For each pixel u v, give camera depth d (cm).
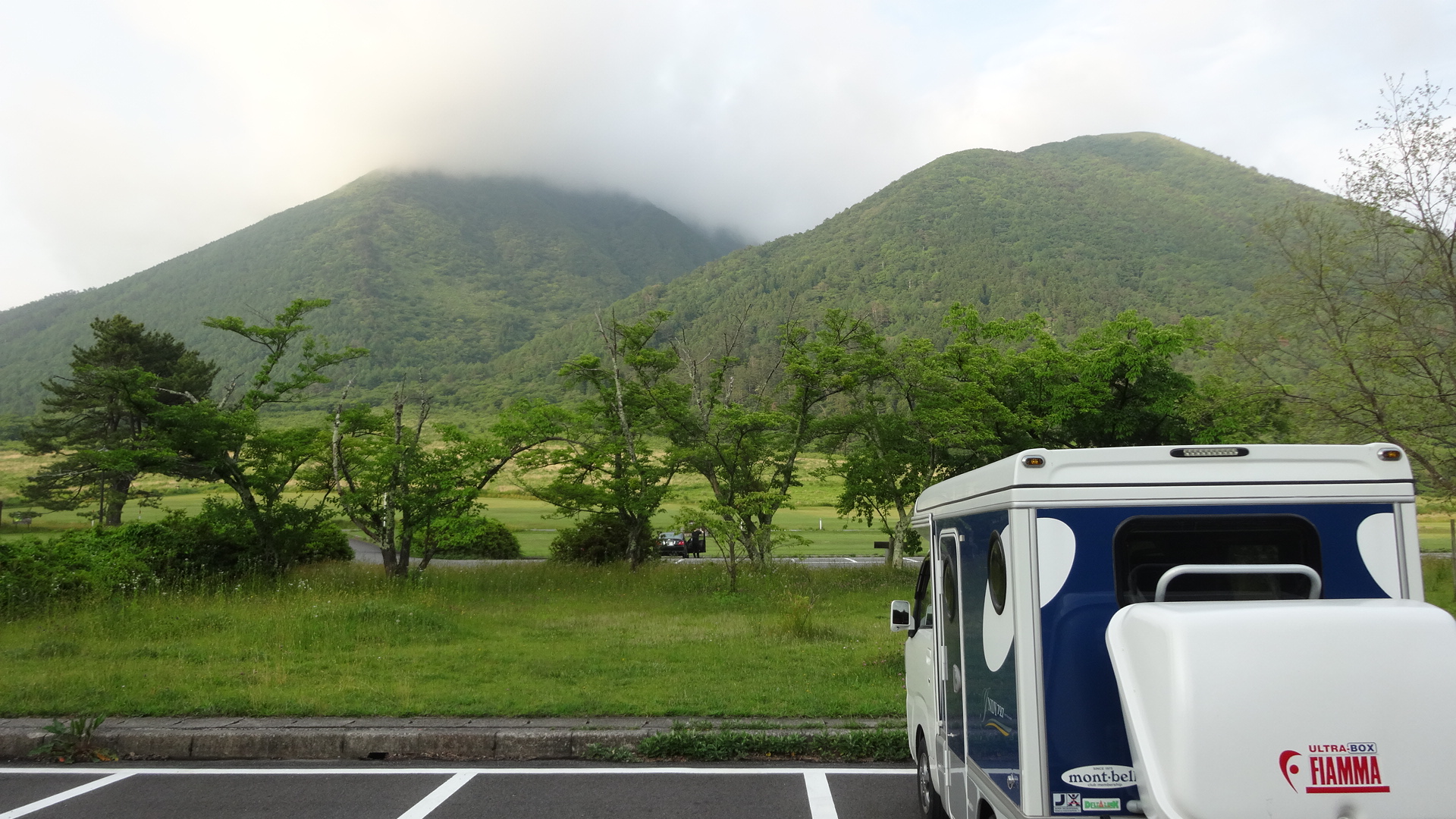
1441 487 1212
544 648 1292
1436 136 1195
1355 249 1273
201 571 2031
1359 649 317
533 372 18400
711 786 683
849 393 2733
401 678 1032
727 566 2300
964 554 474
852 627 1541
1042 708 368
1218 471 386
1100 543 381
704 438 2653
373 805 632
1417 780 307
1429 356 1180
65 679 996
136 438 2250
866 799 650
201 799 643
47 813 612
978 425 2548
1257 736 310
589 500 2495
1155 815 321
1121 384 2706
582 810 623
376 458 2216
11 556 1698
